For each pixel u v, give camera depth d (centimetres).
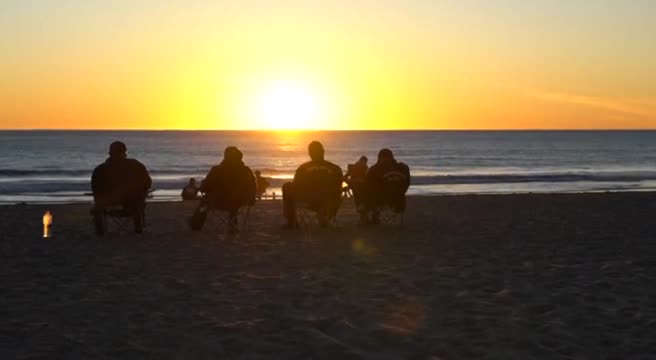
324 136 19350
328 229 1347
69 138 15350
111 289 789
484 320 645
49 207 1950
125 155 1239
